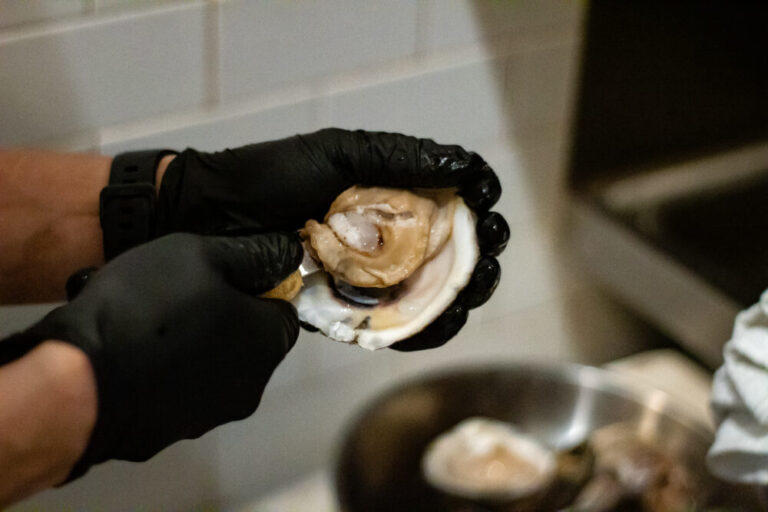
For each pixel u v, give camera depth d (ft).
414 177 2.13
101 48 2.58
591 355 3.94
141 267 1.87
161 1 2.59
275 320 1.98
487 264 2.13
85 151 2.68
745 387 2.24
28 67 2.52
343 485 3.06
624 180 3.35
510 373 3.51
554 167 3.43
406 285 2.18
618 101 3.25
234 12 2.68
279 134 2.90
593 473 3.23
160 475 3.16
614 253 3.49
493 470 3.33
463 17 3.00
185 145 2.79
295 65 2.82
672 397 3.35
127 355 1.82
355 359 3.37
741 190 3.01
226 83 2.76
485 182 2.14
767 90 2.86
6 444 1.74
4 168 2.41
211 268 1.90
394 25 2.91
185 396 1.90
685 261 3.25
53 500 3.01
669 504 3.11
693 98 3.06
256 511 3.36
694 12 2.94
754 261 3.05
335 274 2.14
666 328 3.44
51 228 2.41
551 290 3.68
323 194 2.17
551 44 3.18
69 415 1.78
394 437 3.37
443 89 3.09
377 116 3.02
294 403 3.31
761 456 2.26
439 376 3.45
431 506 3.32
